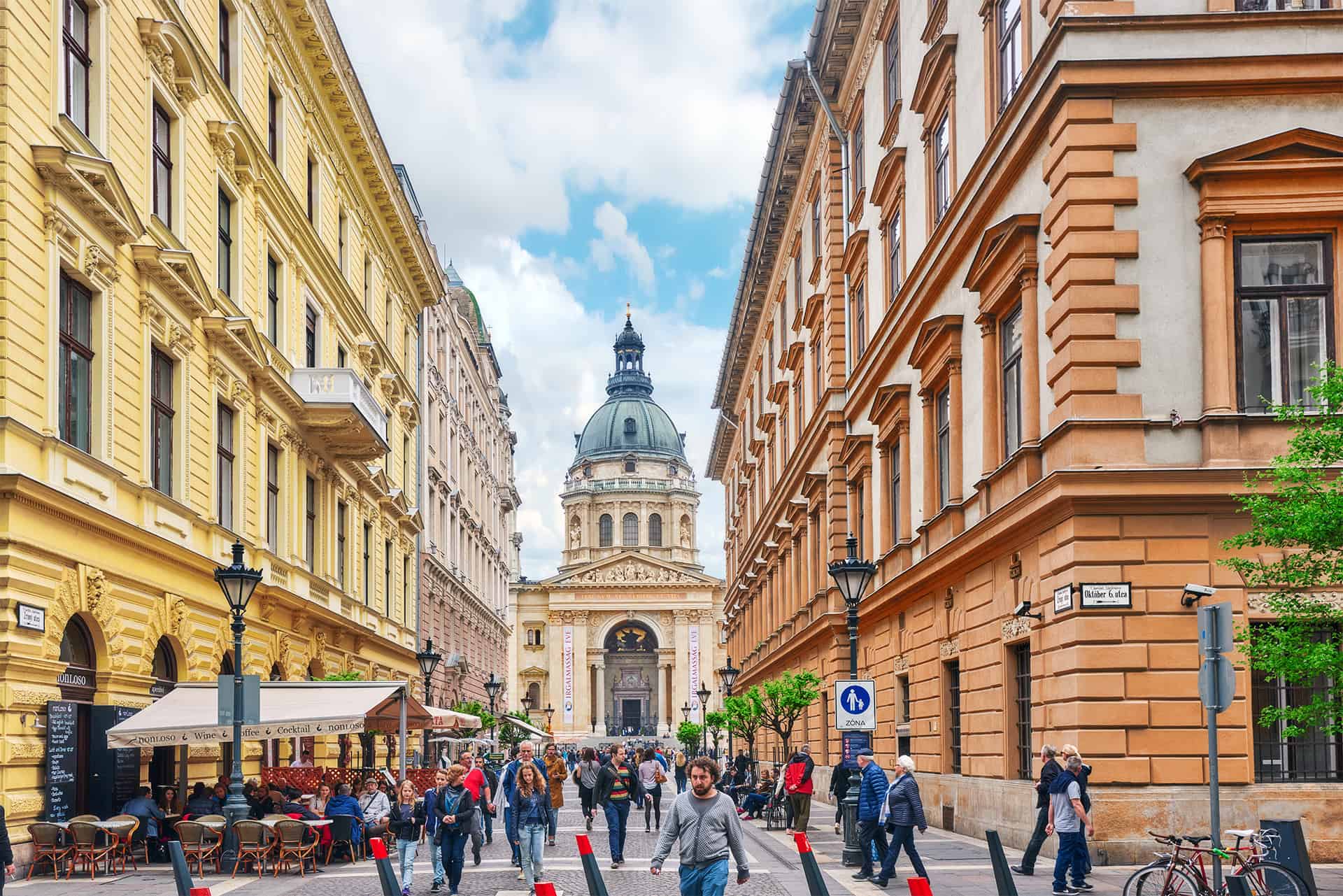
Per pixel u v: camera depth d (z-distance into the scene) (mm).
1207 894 12695
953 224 25469
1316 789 17938
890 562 31453
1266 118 18969
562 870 21297
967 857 20641
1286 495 14711
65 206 19219
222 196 27812
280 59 32125
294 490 32625
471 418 76125
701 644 139125
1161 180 18922
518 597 143000
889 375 32344
